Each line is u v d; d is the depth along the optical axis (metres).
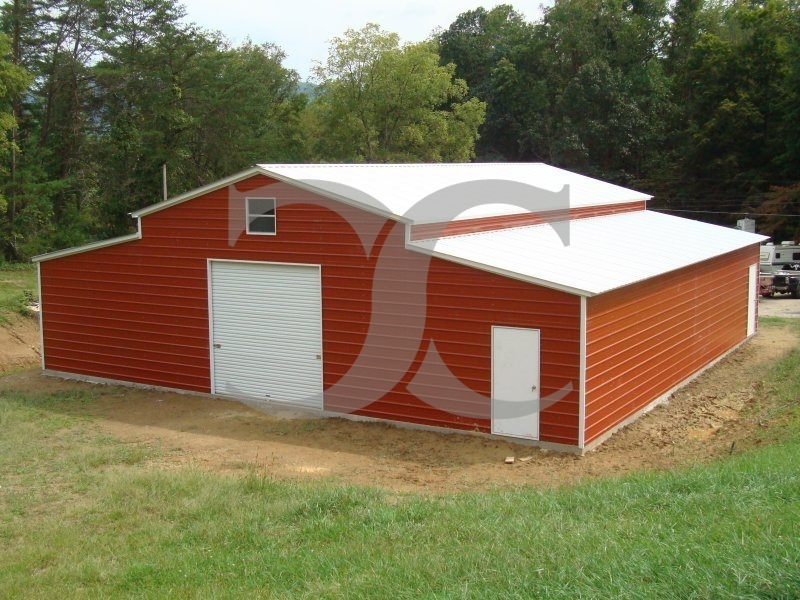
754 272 28.11
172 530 10.95
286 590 8.36
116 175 49.84
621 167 63.16
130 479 13.35
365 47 59.41
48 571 9.59
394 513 10.90
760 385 20.84
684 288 20.95
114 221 50.50
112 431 17.80
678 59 68.31
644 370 18.42
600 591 6.64
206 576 9.09
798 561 6.62
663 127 61.50
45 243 47.09
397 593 7.71
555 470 14.57
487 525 9.78
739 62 55.59
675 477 11.16
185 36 51.88
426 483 14.05
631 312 17.55
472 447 16.20
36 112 49.84
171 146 50.59
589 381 15.66
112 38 49.81
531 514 10.20
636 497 10.35
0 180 46.19
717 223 57.44
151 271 21.53
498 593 7.11
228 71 55.00
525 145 66.44
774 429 15.15
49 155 49.06
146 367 21.88
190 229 20.77
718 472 11.02
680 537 7.93
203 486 13.00
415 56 59.06
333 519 10.95
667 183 58.62
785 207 49.97
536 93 65.62
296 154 62.03
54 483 13.79
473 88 73.88
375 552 9.23
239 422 18.50
